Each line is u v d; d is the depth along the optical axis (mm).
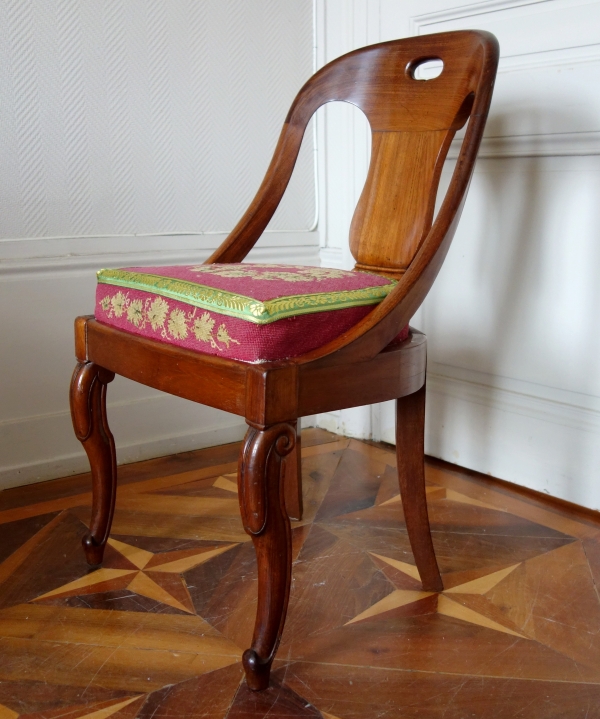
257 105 1802
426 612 1105
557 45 1411
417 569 1176
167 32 1637
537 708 897
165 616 1084
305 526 1391
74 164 1565
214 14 1695
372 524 1403
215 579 1191
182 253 1739
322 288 942
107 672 955
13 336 1545
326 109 1884
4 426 1553
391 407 1863
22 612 1088
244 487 858
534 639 1042
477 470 1706
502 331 1615
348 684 940
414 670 969
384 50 1215
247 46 1760
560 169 1459
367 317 937
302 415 876
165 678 946
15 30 1455
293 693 921
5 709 882
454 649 1016
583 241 1445
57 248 1569
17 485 1581
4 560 1245
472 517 1447
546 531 1389
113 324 1089
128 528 1373
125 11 1574
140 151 1646
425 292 993
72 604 1111
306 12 1842
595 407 1478
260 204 1273
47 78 1505
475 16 1540
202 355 910
